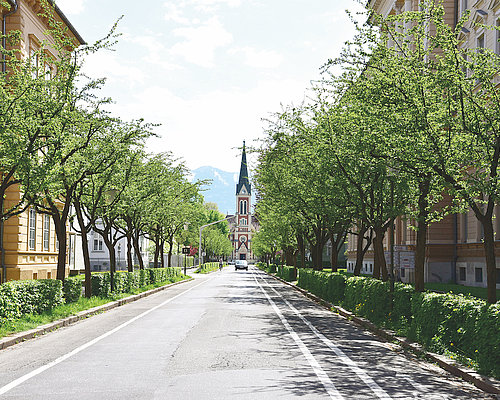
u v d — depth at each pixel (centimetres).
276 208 3253
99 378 811
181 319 1686
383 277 1922
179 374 843
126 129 1988
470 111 1165
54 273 3500
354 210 2298
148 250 7000
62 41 1816
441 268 3120
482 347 880
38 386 757
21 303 1425
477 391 771
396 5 3766
